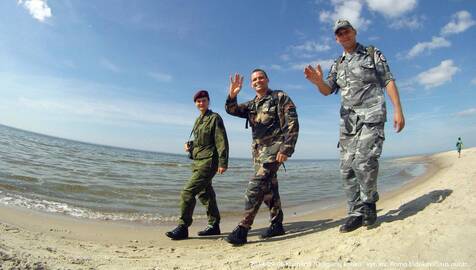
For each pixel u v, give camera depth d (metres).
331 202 9.03
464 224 2.69
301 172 27.62
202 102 4.92
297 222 5.80
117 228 5.29
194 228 5.68
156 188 11.07
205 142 4.79
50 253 3.10
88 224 5.33
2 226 4.18
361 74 3.47
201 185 4.73
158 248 4.04
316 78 3.68
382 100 3.38
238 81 4.44
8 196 6.74
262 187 4.14
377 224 3.42
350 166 3.54
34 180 9.23
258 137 4.25
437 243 2.51
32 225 4.68
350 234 3.37
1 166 11.08
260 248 3.77
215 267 2.96
